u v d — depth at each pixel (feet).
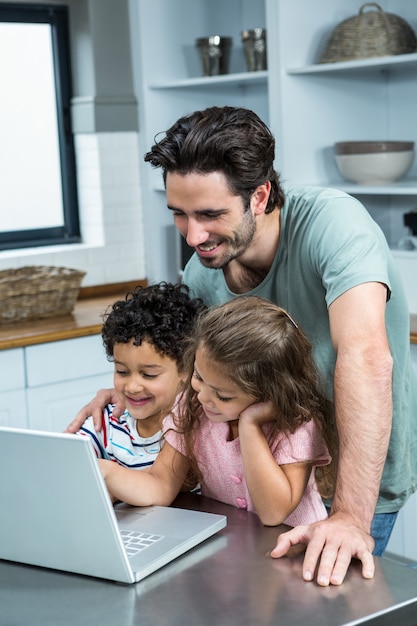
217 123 5.62
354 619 4.25
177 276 15.16
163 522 5.44
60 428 12.59
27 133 14.90
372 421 5.36
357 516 5.23
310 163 12.87
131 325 6.57
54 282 12.97
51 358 12.38
